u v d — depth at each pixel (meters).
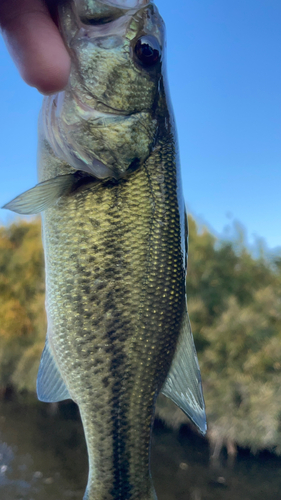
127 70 0.14
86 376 0.14
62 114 0.14
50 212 0.14
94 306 0.14
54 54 0.11
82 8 0.14
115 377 0.14
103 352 0.14
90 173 0.14
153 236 0.14
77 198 0.14
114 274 0.14
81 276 0.14
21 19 0.11
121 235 0.14
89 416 0.14
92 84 0.14
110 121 0.14
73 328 0.14
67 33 0.13
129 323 0.14
